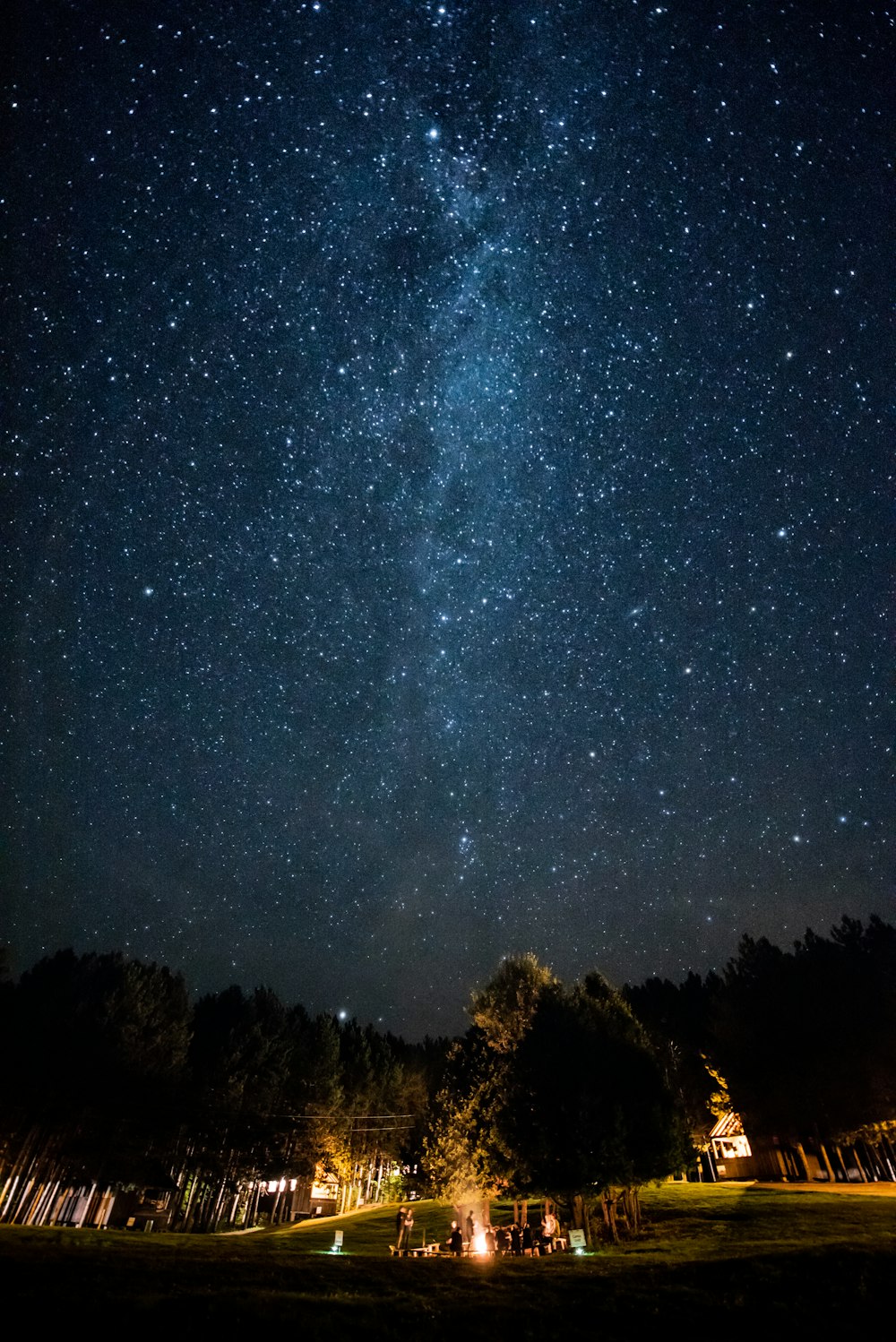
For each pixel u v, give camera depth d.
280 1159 48.50
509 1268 18.55
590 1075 22.78
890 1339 12.91
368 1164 64.50
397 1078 66.19
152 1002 45.38
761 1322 13.66
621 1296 15.20
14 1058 37.38
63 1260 16.00
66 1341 10.90
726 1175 46.66
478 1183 25.17
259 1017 57.31
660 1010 61.91
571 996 26.80
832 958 41.62
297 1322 12.77
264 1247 24.77
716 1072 44.62
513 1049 25.25
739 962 45.34
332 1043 57.94
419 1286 16.33
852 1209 24.11
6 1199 35.19
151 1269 15.93
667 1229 24.09
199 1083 46.34
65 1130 37.94
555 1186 21.38
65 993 43.03
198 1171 45.78
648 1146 22.03
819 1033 38.94
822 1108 37.97
